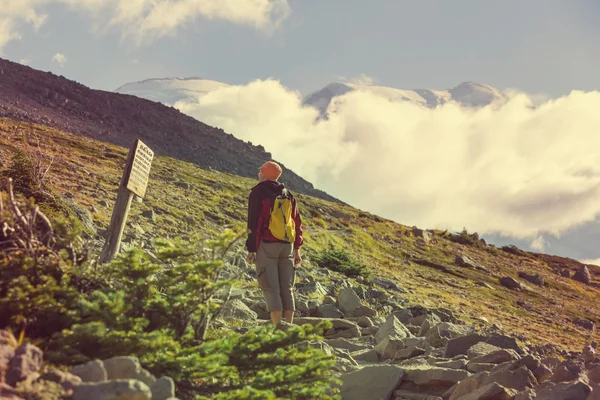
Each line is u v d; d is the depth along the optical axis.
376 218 65.88
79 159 32.41
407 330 10.45
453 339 8.23
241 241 18.72
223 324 8.95
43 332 4.45
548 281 57.53
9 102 77.12
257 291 13.16
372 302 16.78
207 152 96.06
